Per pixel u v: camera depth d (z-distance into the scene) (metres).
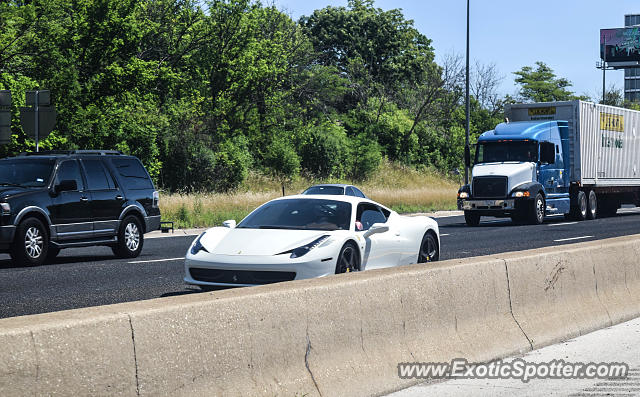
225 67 50.81
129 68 38.56
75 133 36.72
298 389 5.32
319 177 54.09
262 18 54.03
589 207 32.00
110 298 10.84
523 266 7.88
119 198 16.67
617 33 137.25
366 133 66.12
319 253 9.91
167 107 44.97
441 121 75.94
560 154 30.31
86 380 4.19
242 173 46.09
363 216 11.34
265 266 9.73
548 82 110.50
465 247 18.88
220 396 4.84
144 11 45.41
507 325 7.51
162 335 4.60
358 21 81.38
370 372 5.92
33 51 36.28
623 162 34.62
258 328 5.18
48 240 15.25
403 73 81.69
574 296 8.61
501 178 28.22
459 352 6.81
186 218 27.78
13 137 33.59
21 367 3.94
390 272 6.48
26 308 9.93
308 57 60.41
